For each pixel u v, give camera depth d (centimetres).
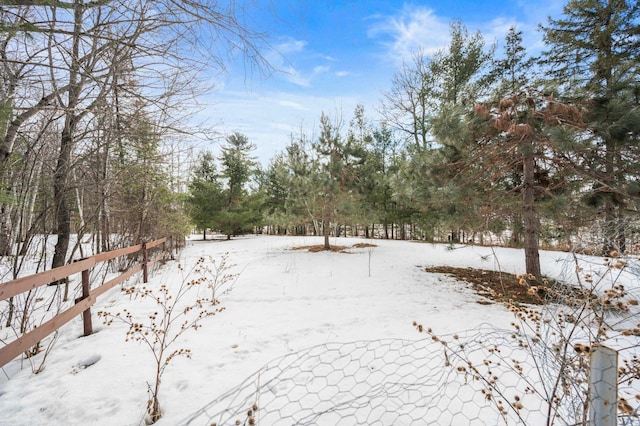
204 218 1805
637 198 413
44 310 437
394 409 195
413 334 325
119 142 565
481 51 1259
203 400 211
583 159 453
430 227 664
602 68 938
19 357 283
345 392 216
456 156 549
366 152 1030
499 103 441
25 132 402
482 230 587
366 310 416
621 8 939
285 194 2452
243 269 736
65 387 229
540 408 181
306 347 294
